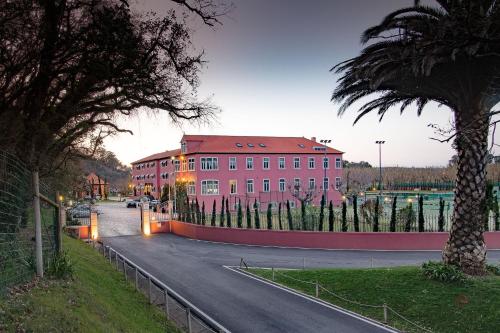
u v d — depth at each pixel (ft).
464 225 42.01
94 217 101.09
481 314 33.94
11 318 18.94
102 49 35.42
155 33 38.47
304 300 44.75
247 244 90.17
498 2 32.01
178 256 75.51
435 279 41.50
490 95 41.22
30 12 31.32
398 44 41.47
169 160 210.18
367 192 212.23
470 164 41.50
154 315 35.68
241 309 42.04
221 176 167.53
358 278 47.42
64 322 20.99
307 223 95.30
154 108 46.34
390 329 35.27
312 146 192.65
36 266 28.09
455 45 30.94
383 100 52.49
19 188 26.55
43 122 40.96
